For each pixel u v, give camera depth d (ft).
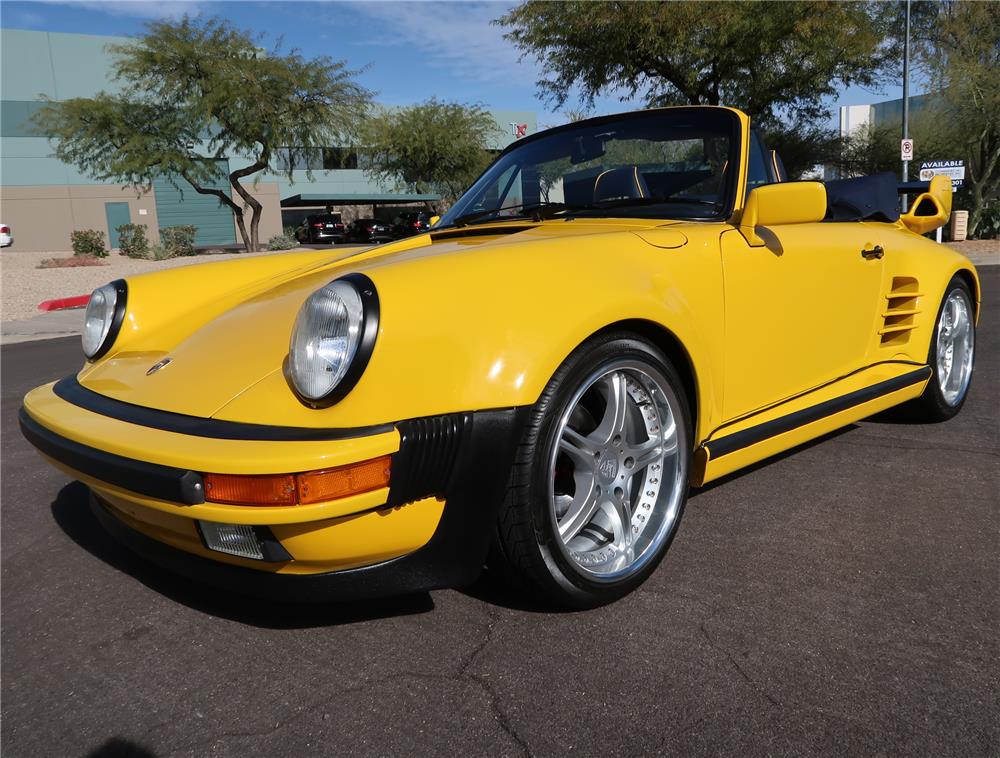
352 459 5.22
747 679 5.63
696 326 7.19
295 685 5.80
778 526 8.30
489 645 6.20
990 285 32.07
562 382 6.05
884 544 7.81
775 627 6.32
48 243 118.01
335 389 5.37
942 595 6.77
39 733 5.42
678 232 7.48
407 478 5.50
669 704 5.38
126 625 6.84
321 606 6.97
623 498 6.95
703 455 7.51
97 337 7.93
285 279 8.26
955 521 8.34
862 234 10.00
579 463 6.65
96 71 116.37
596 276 6.42
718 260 7.57
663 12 53.31
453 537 5.90
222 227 130.72
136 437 5.72
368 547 5.66
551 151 10.10
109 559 8.29
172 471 5.40
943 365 11.89
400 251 8.38
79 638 6.65
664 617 6.53
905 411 11.96
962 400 12.25
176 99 86.99
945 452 10.64
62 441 6.28
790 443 8.71
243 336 6.59
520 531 6.07
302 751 5.06
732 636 6.20
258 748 5.11
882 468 10.07
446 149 119.03
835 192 11.16
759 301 8.03
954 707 5.25
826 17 52.54
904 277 10.61
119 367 7.34
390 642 6.31
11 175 114.52
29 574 7.98
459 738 5.11
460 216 10.18
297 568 5.77
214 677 5.97
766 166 9.25
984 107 60.70
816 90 59.72
